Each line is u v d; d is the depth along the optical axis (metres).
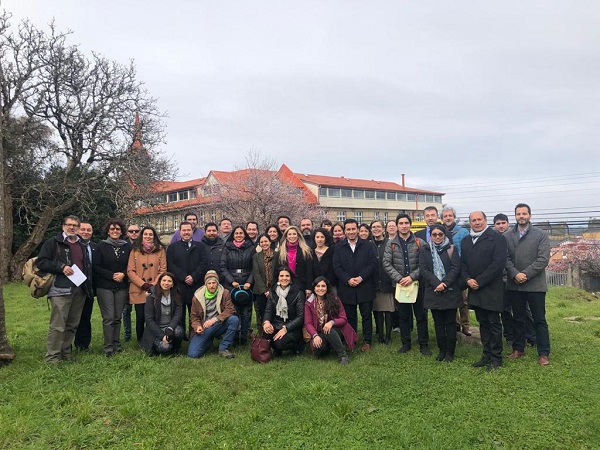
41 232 22.42
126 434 4.02
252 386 5.16
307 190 57.12
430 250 6.21
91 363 5.95
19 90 20.88
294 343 6.48
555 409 4.39
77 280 6.01
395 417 4.26
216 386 5.14
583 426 4.02
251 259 7.61
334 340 6.16
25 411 4.41
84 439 3.89
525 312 6.27
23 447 3.75
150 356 6.48
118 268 6.63
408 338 6.66
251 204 33.19
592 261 19.14
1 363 5.90
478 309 6.03
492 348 5.77
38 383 5.16
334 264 6.94
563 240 24.28
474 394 4.82
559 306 11.51
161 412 4.41
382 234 8.21
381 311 7.16
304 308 6.56
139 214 25.28
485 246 5.82
